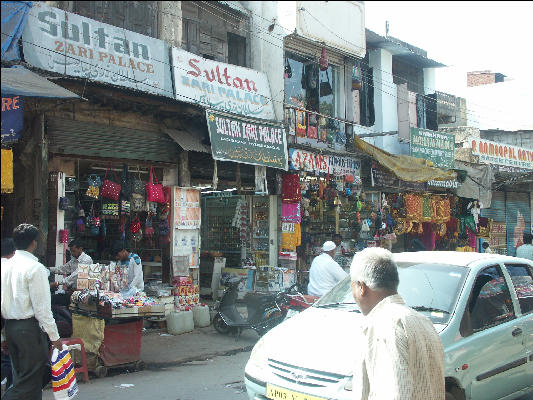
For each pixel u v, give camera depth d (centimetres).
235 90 1120
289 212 1238
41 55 805
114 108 914
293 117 1236
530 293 542
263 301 870
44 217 809
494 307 491
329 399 362
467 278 478
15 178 849
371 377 232
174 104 916
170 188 998
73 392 471
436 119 1814
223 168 1113
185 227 1011
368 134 1470
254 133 1065
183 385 620
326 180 1301
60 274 770
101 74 880
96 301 636
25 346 439
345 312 475
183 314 930
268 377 404
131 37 931
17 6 761
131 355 687
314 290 808
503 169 1839
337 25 1368
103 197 877
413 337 230
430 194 1606
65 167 870
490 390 453
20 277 443
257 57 1227
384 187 1477
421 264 514
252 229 1305
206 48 1127
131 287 766
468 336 441
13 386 443
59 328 657
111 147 907
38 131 811
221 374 679
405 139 1602
